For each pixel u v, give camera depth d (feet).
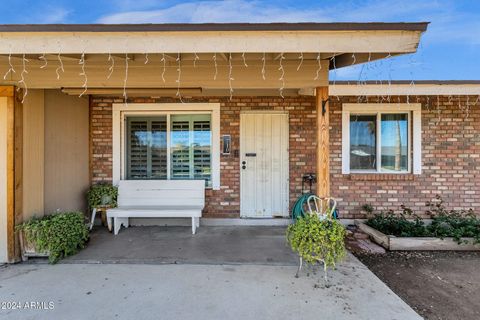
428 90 15.56
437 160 17.92
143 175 18.67
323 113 11.73
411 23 8.75
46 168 13.97
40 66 11.67
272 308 8.44
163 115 18.56
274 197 18.38
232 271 11.04
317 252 9.91
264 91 16.75
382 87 15.51
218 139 18.16
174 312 8.23
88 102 18.04
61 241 12.10
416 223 16.05
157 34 9.04
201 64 11.75
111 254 12.81
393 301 8.89
